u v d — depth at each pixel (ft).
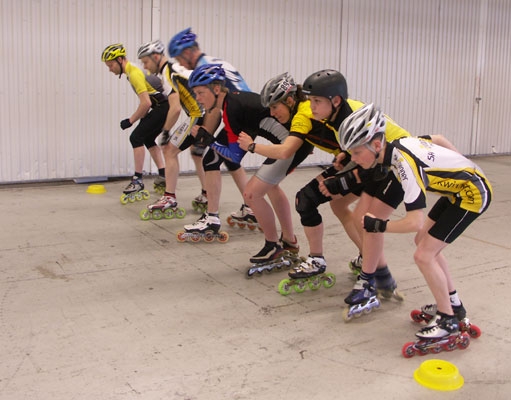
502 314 9.82
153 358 8.05
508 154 33.78
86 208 17.46
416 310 9.59
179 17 22.66
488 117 32.89
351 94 27.66
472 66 31.45
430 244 8.09
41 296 10.35
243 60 24.45
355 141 7.66
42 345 8.38
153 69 15.76
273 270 11.94
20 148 20.57
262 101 10.19
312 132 9.92
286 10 25.11
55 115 20.94
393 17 28.09
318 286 10.94
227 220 15.53
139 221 15.99
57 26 20.42
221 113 12.34
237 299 10.46
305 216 10.29
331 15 26.30
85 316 9.51
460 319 8.86
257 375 7.63
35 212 16.76
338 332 9.08
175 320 9.45
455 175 7.92
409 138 8.27
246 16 24.18
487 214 17.80
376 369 7.86
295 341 8.73
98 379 7.42
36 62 20.29
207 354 8.22
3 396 6.95
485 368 7.91
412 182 7.64
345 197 10.70
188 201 18.72
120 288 10.88
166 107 18.10
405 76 29.12
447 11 29.84
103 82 21.59
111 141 22.13
